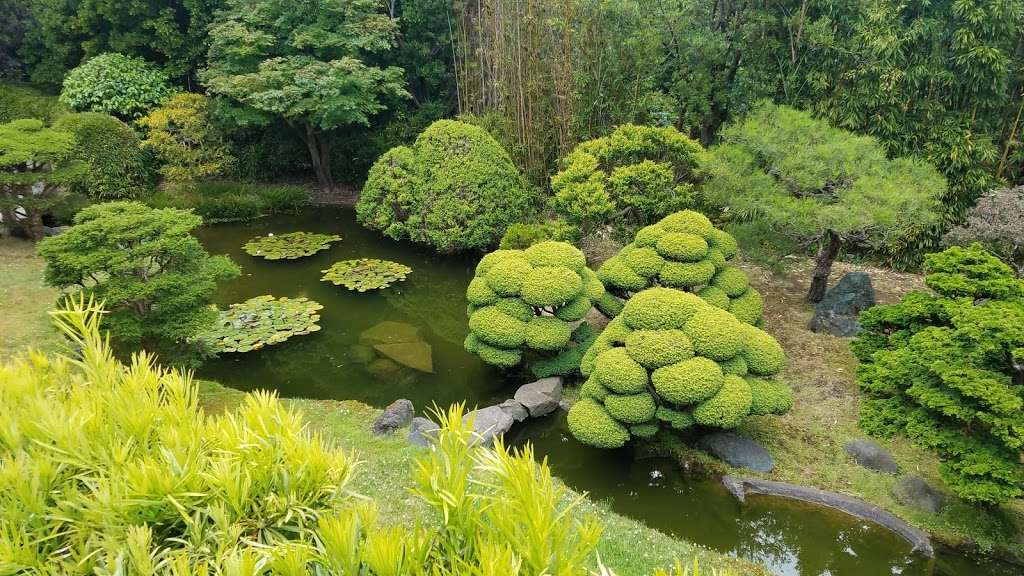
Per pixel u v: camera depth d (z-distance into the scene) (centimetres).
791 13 1263
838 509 645
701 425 769
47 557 219
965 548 595
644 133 1124
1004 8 1021
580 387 884
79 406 279
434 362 990
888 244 1141
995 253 930
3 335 867
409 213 1459
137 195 1647
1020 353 543
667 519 660
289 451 263
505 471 227
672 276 873
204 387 844
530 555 204
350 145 1881
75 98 1666
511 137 1488
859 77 1176
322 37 1662
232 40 1628
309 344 1023
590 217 1086
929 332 645
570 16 1289
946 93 1140
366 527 239
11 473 230
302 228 1633
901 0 1111
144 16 1803
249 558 200
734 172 942
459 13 1731
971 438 581
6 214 1250
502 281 870
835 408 808
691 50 1310
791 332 997
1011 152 1137
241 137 1861
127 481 239
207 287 778
